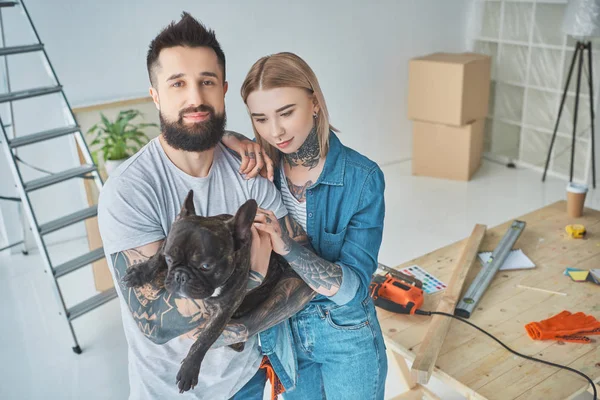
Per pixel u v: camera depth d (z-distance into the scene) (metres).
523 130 5.40
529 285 2.55
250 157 1.54
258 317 1.45
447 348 2.14
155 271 1.26
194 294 1.11
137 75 4.20
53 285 3.06
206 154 1.45
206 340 1.24
